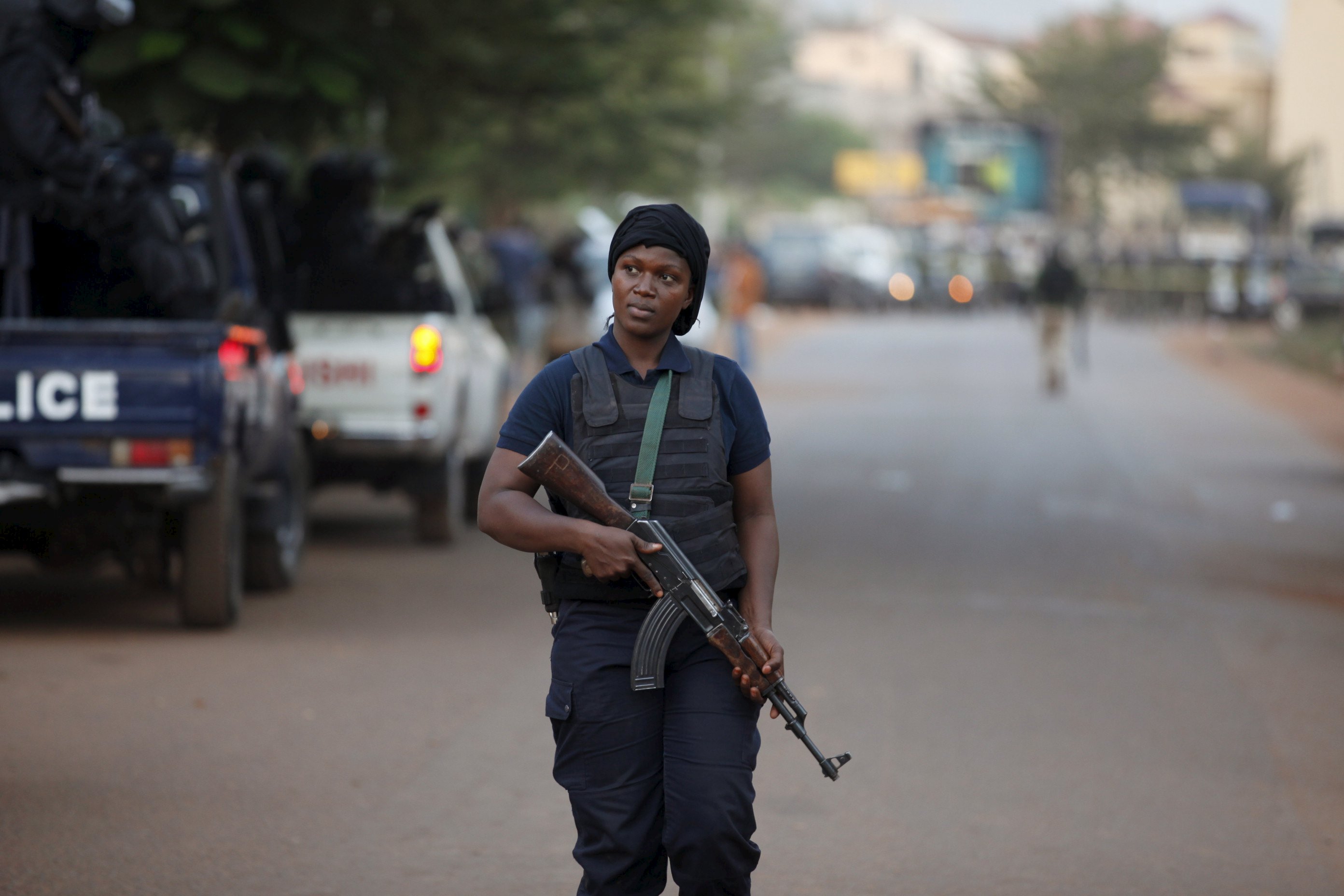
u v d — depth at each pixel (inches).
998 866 690.2
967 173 7603.4
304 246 1542.8
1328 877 689.0
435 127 1806.1
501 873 668.7
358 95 1496.1
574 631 498.9
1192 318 6245.1
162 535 1152.8
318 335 1441.9
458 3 1657.2
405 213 1743.4
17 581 1304.1
